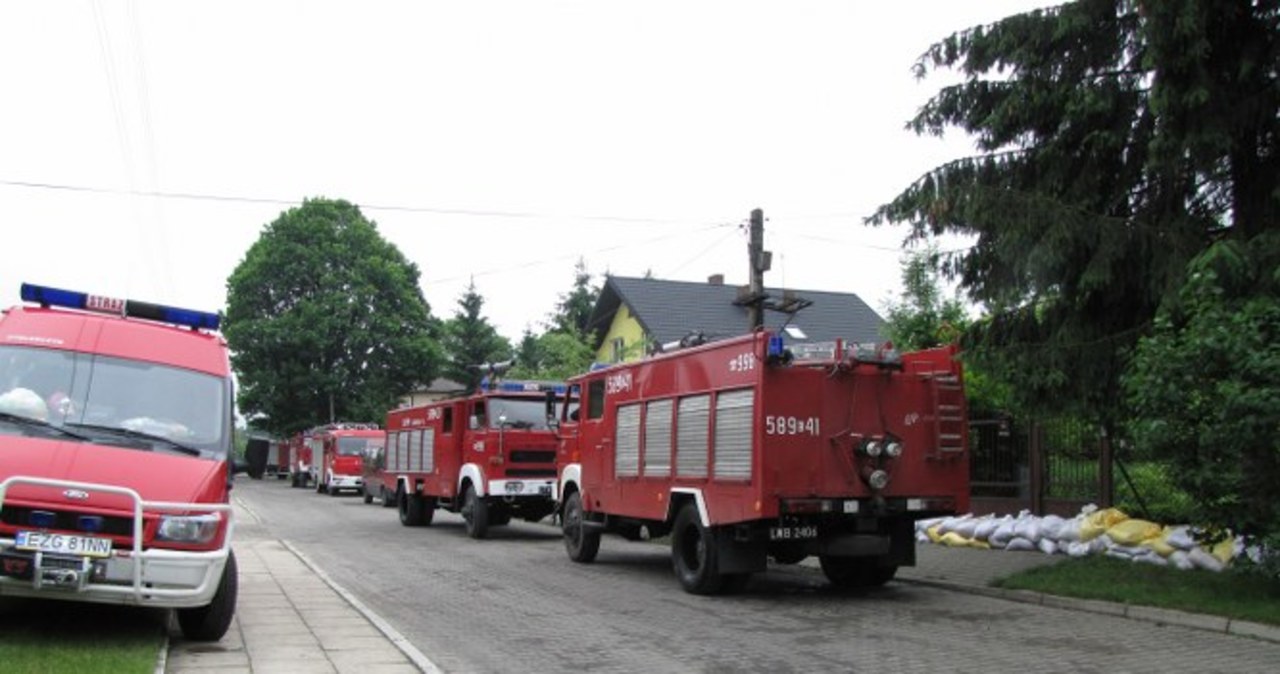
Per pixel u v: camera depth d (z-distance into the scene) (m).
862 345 11.61
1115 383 11.92
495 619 10.42
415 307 58.16
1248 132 11.07
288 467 66.31
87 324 8.95
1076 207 11.28
